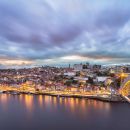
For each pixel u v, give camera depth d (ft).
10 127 504.02
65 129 485.56
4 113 641.40
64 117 584.81
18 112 652.48
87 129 485.15
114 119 557.33
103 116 588.91
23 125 517.96
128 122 531.50
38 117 590.14
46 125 516.73
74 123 530.27
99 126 504.84
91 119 561.84
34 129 489.67
